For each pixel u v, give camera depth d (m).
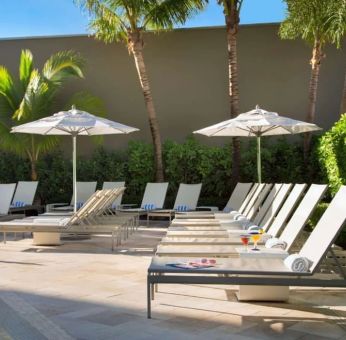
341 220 4.79
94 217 10.68
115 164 15.84
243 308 5.15
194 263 5.18
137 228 12.74
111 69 16.66
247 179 15.16
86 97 15.60
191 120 16.33
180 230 8.14
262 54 16.00
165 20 14.12
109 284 6.35
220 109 16.19
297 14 12.42
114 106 16.67
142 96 16.52
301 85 15.84
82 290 6.01
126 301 5.47
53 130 11.64
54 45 16.89
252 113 11.06
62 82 16.70
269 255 5.57
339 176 10.50
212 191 15.51
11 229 9.43
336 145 10.61
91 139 16.73
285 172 14.80
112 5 13.98
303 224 6.02
